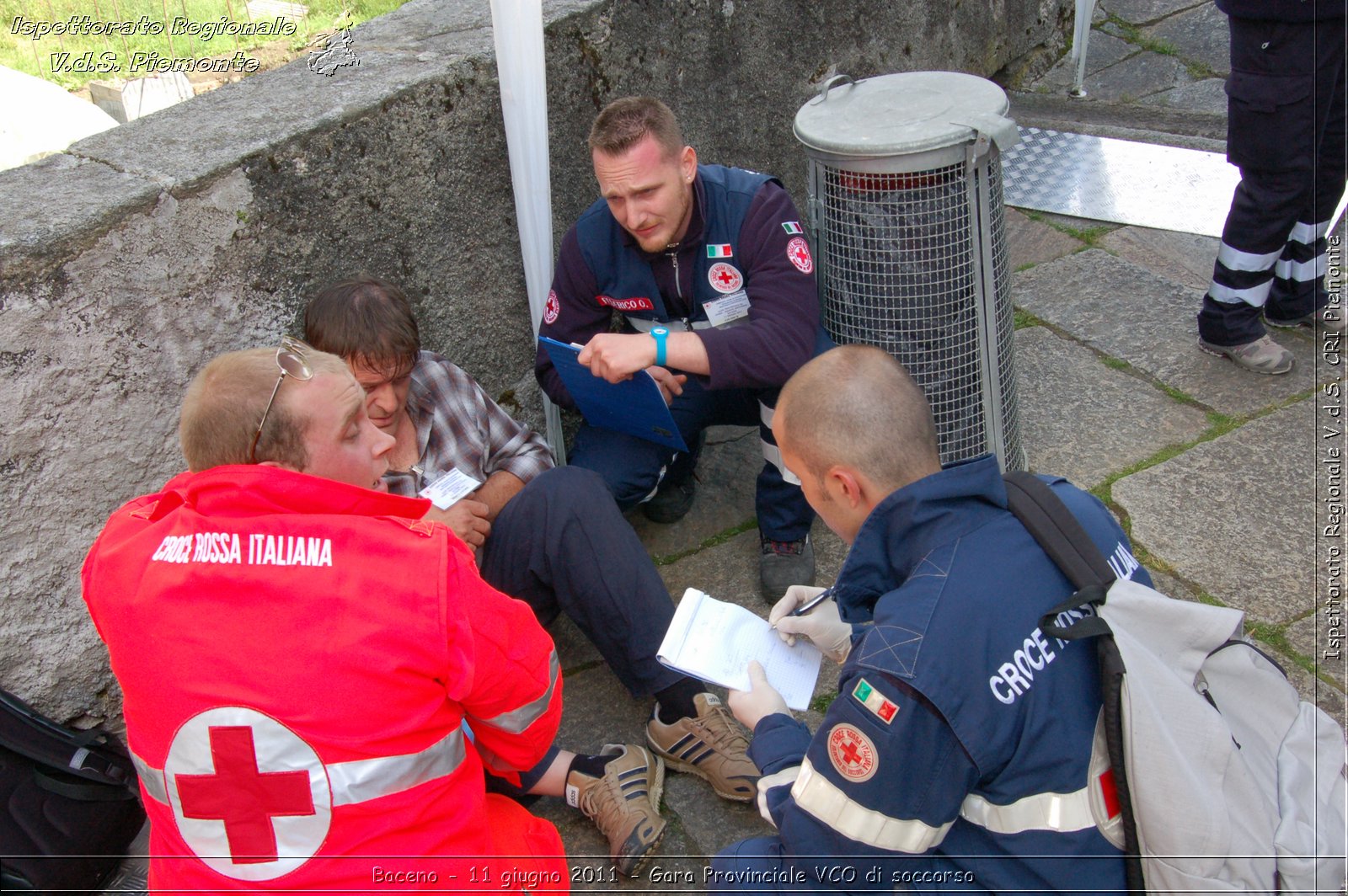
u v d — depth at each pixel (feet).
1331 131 10.36
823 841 5.18
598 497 7.56
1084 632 4.94
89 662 7.91
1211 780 4.83
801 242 8.39
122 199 7.13
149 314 7.42
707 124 11.19
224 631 4.78
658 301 8.75
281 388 5.15
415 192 8.79
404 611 4.89
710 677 6.35
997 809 5.08
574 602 7.58
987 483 5.30
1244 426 10.46
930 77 9.12
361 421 5.50
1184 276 12.60
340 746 4.81
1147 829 4.80
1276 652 8.31
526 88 8.38
